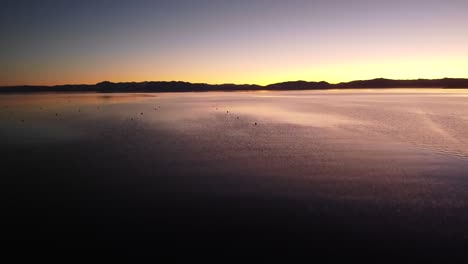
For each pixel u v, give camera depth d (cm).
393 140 1638
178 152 1385
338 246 647
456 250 631
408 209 809
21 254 612
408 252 626
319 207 823
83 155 1321
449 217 765
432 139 1648
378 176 1058
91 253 618
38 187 952
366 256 615
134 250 630
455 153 1341
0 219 749
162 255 615
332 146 1512
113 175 1066
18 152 1365
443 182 995
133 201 855
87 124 2222
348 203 847
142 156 1311
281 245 650
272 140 1667
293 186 971
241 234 692
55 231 698
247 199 873
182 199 870
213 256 613
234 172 1104
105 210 800
